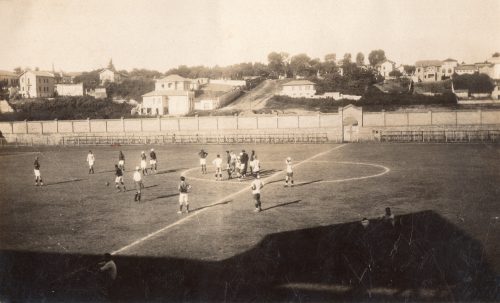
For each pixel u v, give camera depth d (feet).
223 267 38.75
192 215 57.67
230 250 42.93
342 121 184.03
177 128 210.79
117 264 40.01
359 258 39.50
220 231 49.42
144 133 214.07
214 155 139.95
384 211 55.83
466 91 210.79
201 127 207.51
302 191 72.59
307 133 189.57
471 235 44.93
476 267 36.88
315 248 42.70
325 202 63.16
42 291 35.70
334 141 182.91
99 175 99.71
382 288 34.04
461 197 63.36
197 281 35.86
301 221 52.49
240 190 75.87
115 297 33.55
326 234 46.57
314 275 36.76
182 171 103.35
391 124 177.68
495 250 40.45
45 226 53.83
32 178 96.58
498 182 74.69
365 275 36.27
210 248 43.62
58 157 145.79
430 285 34.19
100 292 34.58
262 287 34.81
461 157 112.88
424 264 37.88
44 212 61.77
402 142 167.32
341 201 63.41
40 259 42.11
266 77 392.27
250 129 198.90
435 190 69.26
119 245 45.50
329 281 35.58
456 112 168.86
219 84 343.05
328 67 358.23
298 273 37.22
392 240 43.11
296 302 32.19
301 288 34.42
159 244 45.34
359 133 181.68
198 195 72.08
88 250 44.24
